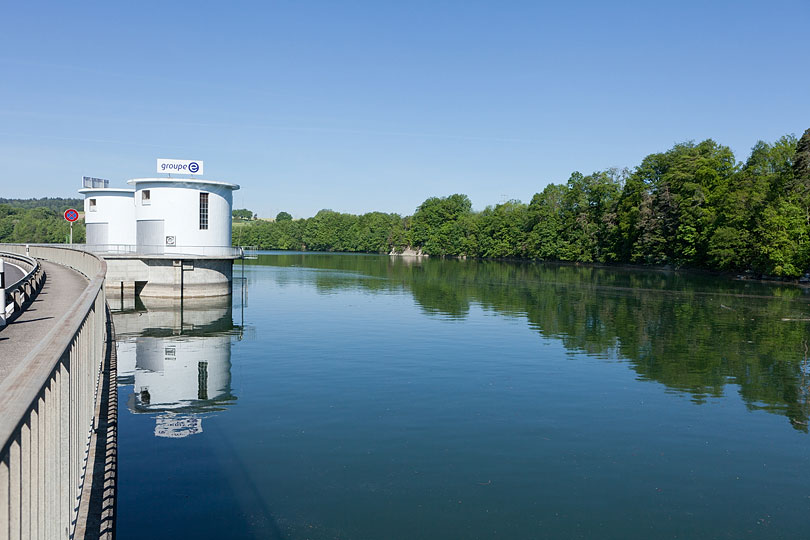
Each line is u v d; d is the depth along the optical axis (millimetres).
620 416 19172
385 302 51906
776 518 12539
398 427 17812
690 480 14352
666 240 101375
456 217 183125
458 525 11969
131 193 62094
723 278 82750
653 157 117688
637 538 11617
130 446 16125
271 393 21609
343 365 26406
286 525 11859
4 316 17781
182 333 35750
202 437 16891
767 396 21734
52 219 181750
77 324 6750
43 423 4727
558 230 136000
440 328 37156
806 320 40750
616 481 14195
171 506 12602
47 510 5047
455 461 15234
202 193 52406
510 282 75500
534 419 18750
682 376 24625
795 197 78875
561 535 11664
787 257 74125
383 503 12844
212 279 52719
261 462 15047
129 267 50750
